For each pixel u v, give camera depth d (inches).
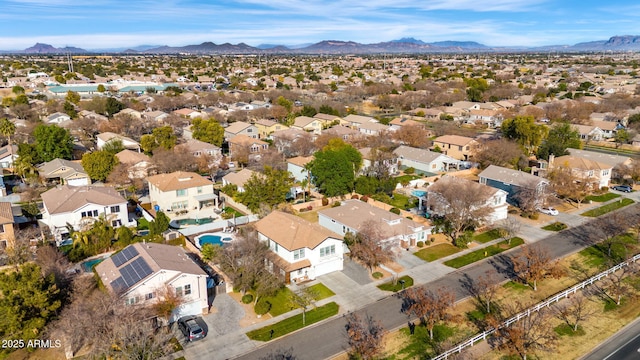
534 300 1750.7
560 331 1555.1
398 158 3725.4
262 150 3833.7
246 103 6560.0
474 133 4697.3
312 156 3516.2
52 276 1530.5
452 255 2151.8
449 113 5831.7
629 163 3344.0
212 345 1471.5
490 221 2475.4
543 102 6378.0
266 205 2536.9
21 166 3157.0
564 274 1851.6
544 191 2728.8
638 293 1800.0
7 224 2122.3
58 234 2230.6
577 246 2251.5
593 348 1467.8
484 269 2012.8
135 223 2502.5
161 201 2701.8
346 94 7593.5
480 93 6865.2
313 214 2662.4
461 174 3506.4
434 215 2561.5
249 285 1733.5
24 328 1412.4
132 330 1317.7
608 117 5142.7
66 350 1379.2
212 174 3336.6
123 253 1759.4
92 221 2303.2
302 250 1900.8
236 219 2539.4
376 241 1994.3
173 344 1460.4
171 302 1514.5
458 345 1450.5
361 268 2015.3
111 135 4089.6
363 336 1422.2
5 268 1902.1
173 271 1561.3
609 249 2145.7
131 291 1491.1
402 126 4552.2
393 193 3075.8
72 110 5423.2
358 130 4658.0
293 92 7475.4
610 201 2930.6
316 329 1565.0
